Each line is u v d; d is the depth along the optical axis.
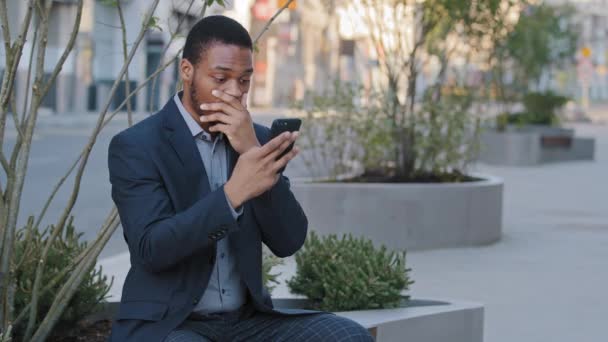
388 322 4.84
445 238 10.09
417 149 10.77
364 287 5.12
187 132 3.52
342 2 11.63
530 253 10.23
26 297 4.16
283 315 3.62
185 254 3.30
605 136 38.44
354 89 11.34
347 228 9.59
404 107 10.91
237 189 3.28
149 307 3.42
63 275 3.97
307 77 63.62
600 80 89.69
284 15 55.31
